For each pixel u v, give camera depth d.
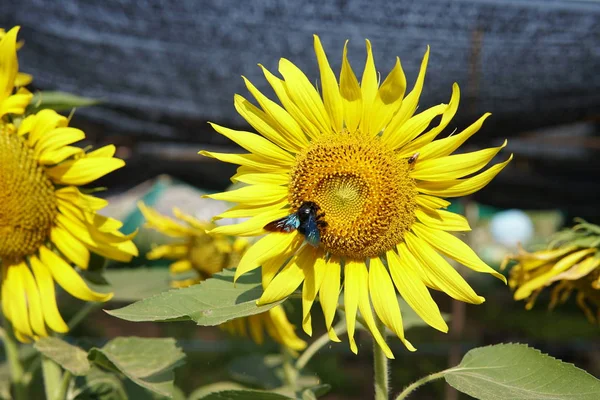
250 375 1.10
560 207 2.27
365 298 0.65
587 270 0.78
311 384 1.02
